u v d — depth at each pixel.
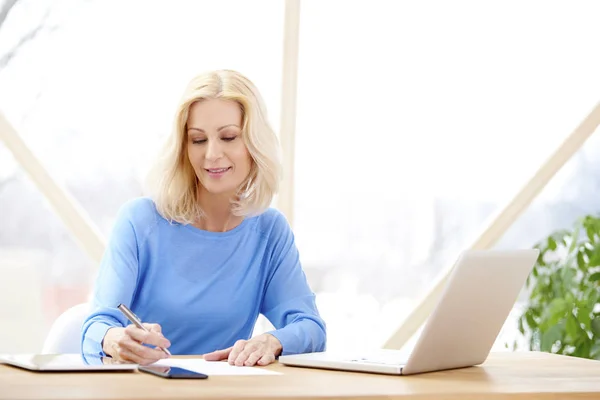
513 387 1.76
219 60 4.09
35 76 3.98
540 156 4.29
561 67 4.36
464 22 4.28
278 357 2.17
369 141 4.26
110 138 4.06
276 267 2.62
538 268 4.03
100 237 3.91
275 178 2.56
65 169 4.04
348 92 4.21
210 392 1.52
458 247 4.35
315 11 4.14
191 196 2.53
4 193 3.96
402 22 4.23
